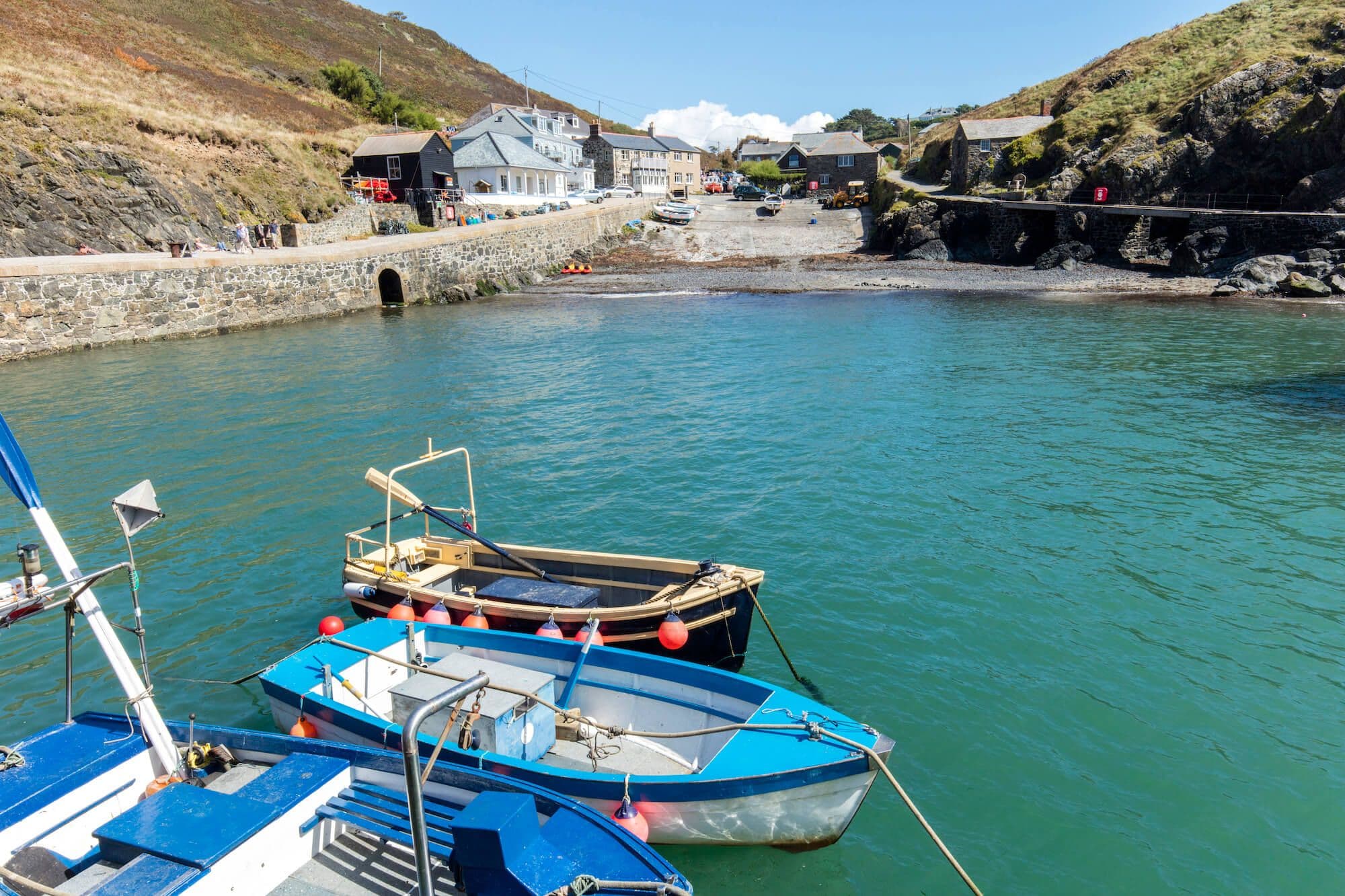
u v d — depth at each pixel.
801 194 103.56
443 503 18.50
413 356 35.72
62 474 20.81
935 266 59.75
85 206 43.56
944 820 9.00
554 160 95.12
